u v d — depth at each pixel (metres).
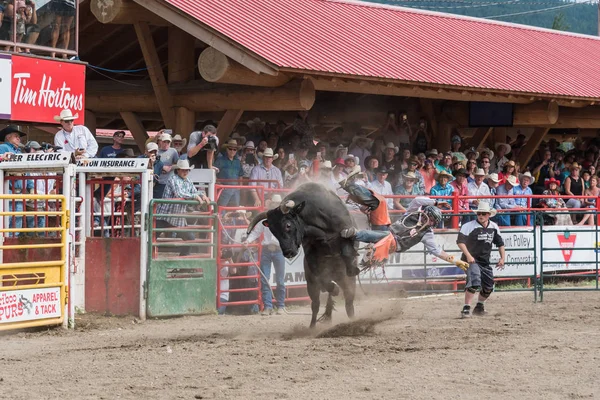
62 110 31.61
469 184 39.31
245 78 32.50
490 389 16.45
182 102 36.09
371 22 42.75
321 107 43.81
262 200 29.89
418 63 38.72
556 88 43.16
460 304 31.58
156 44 40.66
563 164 49.91
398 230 24.91
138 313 27.36
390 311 29.03
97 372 17.97
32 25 31.14
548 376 17.62
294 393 15.97
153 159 30.52
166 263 27.72
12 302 23.48
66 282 25.00
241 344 21.66
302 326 25.20
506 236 36.16
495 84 39.94
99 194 30.47
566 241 37.84
